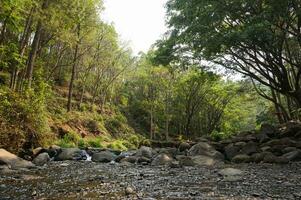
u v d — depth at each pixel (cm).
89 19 3547
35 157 1644
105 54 5394
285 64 2825
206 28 1972
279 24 2006
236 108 5778
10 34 3178
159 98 5931
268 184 955
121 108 7038
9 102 1828
